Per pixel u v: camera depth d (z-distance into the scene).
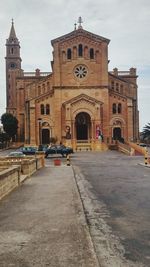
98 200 15.34
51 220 11.08
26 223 10.68
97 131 75.44
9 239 8.95
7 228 10.09
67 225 10.41
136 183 21.80
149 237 9.38
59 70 78.00
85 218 11.40
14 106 109.19
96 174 28.25
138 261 7.45
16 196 16.09
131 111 77.75
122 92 83.19
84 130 78.12
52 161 48.47
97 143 75.06
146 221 11.29
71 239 8.94
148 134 125.75
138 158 51.66
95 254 7.78
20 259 7.44
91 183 21.88
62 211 12.50
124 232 9.88
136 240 9.08
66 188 18.72
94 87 77.69
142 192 17.83
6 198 15.52
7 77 119.38
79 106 75.75
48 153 57.16
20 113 92.25
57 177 24.97
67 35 78.31
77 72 78.19
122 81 83.06
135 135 80.69
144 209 13.30
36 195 16.33
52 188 18.81
